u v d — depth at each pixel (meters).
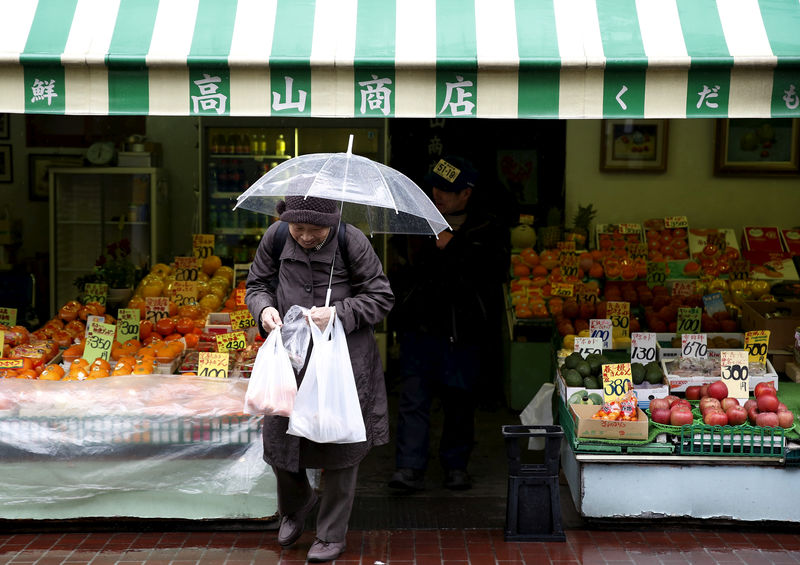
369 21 4.45
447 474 5.30
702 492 4.46
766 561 4.21
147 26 4.37
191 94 4.20
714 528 4.57
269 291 4.12
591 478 4.48
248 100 4.20
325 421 3.83
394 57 4.16
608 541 4.45
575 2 4.58
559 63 4.14
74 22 4.38
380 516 4.83
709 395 4.69
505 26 4.40
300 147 8.44
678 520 4.55
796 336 5.36
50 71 4.21
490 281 5.26
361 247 4.01
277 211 3.99
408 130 8.50
